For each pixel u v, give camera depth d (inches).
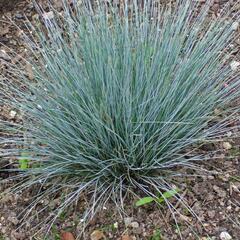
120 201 18.4
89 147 18.3
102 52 18.8
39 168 18.4
